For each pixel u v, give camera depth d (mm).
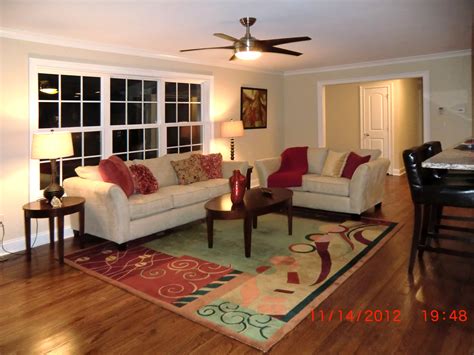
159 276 3305
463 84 6102
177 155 5336
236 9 3441
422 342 2250
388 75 6754
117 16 3566
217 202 4016
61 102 4492
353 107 9336
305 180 5344
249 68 7129
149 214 4188
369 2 3357
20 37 4016
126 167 4441
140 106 5410
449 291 2896
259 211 3750
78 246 4152
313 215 5266
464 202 2932
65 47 4422
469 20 4000
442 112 6344
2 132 3932
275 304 2744
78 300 2895
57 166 4500
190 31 4184
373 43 5133
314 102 7715
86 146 4777
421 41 5062
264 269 3396
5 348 2295
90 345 2307
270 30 4238
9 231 4031
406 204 5828
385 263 3473
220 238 4312
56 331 2471
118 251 3951
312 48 5445
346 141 9547
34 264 3652
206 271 3389
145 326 2504
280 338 2316
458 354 2125
